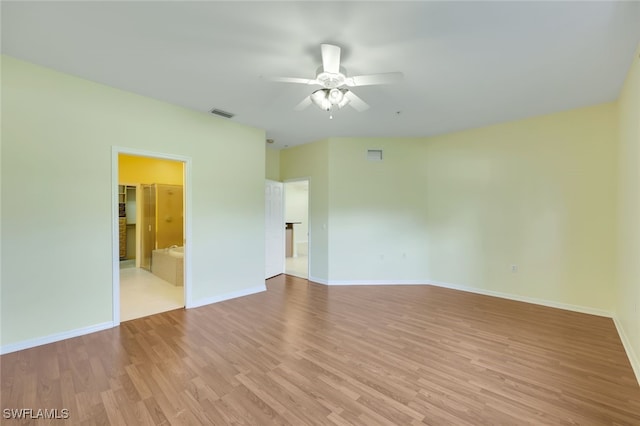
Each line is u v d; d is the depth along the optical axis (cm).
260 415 182
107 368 236
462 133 474
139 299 424
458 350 270
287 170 600
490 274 447
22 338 263
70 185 288
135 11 195
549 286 395
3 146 254
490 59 253
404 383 218
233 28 214
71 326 290
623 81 292
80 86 293
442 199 498
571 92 321
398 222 518
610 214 351
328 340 291
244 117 409
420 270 518
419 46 234
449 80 292
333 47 206
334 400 197
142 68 273
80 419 178
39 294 272
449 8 190
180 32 219
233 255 431
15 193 259
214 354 260
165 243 652
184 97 339
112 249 316
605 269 355
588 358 255
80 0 184
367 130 471
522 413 185
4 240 254
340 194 517
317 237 539
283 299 427
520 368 239
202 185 392
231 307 389
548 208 395
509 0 182
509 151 427
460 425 174
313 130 472
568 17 198
